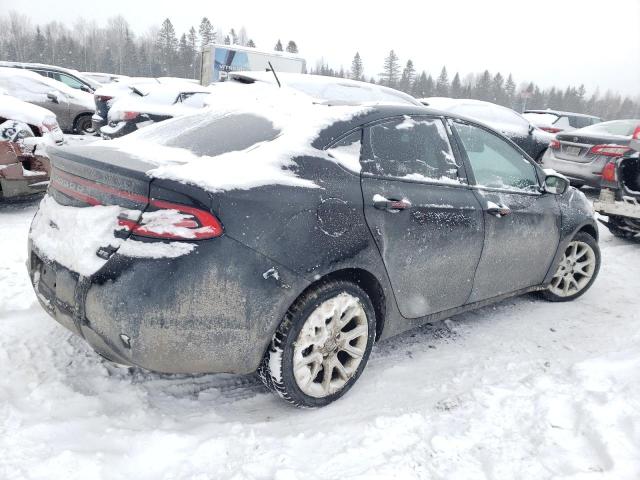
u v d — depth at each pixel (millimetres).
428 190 2998
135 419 2475
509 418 2586
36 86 11391
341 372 2713
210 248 2188
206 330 2230
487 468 2230
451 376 3010
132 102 9312
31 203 6488
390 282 2816
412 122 3078
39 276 2578
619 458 2227
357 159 2740
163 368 2271
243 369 2395
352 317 2674
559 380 2926
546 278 4039
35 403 2496
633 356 3082
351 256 2566
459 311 3367
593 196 9172
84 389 2674
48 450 2180
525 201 3652
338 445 2350
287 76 8812
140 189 2209
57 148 2645
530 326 3785
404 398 2770
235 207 2240
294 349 2449
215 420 2523
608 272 5141
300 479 2117
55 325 3277
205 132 2900
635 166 5957
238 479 2109
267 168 2434
